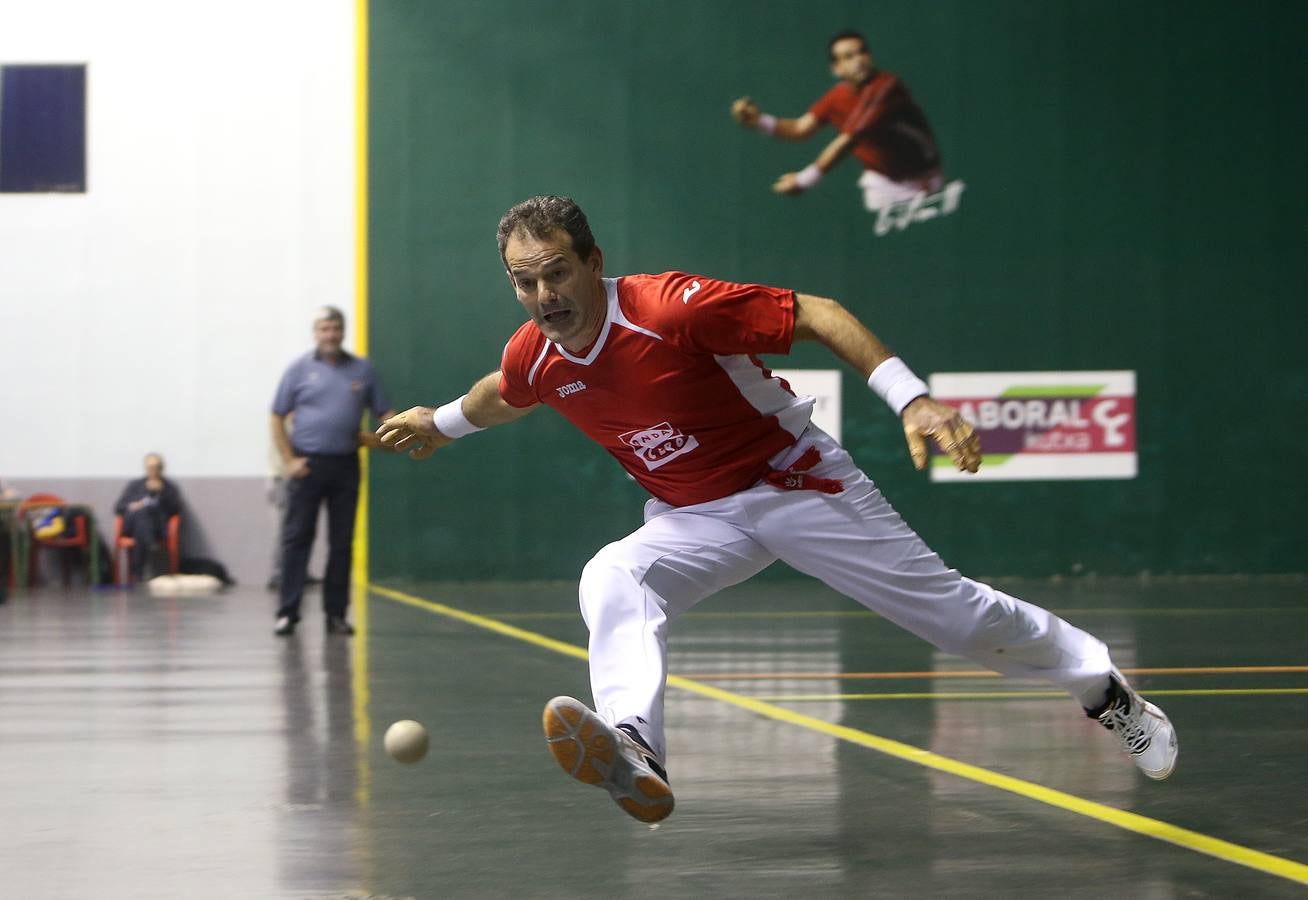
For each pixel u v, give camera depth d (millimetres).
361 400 11211
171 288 17422
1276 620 12258
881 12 17812
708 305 4047
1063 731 6309
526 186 17562
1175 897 3574
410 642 10508
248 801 4898
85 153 17344
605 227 17641
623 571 4277
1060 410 18016
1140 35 18109
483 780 5254
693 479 4391
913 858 4020
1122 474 18078
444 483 17406
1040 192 18031
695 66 17688
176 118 17422
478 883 3791
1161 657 9430
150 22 17406
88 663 9141
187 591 16391
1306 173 18328
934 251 17938
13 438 17266
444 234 17500
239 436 17484
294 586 11133
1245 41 18234
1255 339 18266
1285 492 18312
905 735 6211
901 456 17750
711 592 4473
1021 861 3965
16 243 17297
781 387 4363
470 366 17531
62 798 4961
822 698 7465
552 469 17484
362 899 3646
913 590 4324
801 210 17812
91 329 17375
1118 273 18109
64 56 17344
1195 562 18172
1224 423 18234
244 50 17453
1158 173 18156
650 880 3814
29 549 17000
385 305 17469
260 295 17500
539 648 10078
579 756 3646
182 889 3764
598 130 17609
